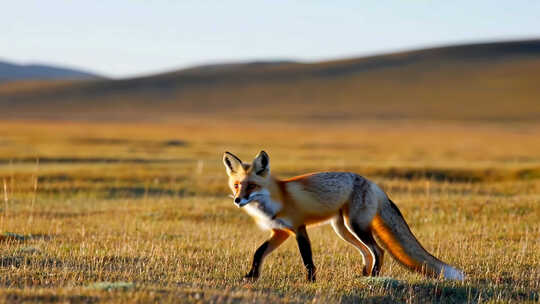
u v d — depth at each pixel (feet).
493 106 565.94
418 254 49.55
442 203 89.71
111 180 127.34
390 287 44.57
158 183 125.59
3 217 78.48
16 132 321.52
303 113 584.40
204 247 62.28
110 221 79.56
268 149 239.30
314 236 73.87
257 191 45.39
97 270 47.98
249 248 62.13
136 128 402.72
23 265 49.32
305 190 47.37
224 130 394.11
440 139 317.42
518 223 75.56
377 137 333.21
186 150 229.25
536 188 113.09
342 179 49.08
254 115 581.12
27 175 125.90
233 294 38.47
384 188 118.52
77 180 125.29
